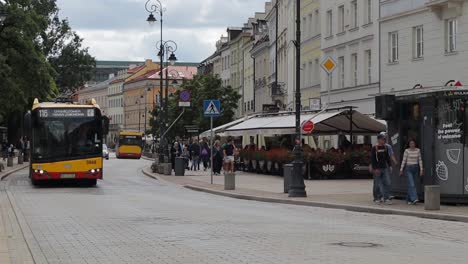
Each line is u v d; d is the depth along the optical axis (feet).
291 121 133.49
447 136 68.18
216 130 170.50
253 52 296.92
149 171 156.97
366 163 122.21
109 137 602.03
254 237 45.37
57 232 48.29
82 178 100.27
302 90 202.39
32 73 164.96
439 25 124.88
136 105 541.34
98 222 54.85
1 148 255.70
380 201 71.67
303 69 202.49
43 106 100.12
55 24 293.02
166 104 171.53
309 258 36.32
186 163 169.37
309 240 44.04
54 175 99.25
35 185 108.47
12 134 281.13
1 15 153.17
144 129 487.20
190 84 275.59
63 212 63.62
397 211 64.03
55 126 99.86
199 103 269.23
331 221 57.82
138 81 536.01
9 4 163.84
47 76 168.04
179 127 269.85
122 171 169.89
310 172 120.16
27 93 165.17
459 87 69.51
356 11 161.68
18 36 162.20
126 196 87.04
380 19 145.18
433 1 123.34
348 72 165.48
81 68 298.15
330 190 93.86
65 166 99.60
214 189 96.89
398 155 74.33
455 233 49.88
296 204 76.07
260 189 97.60
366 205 69.21
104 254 38.24
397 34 140.26
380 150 71.26
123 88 574.56
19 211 64.39
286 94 228.84
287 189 88.79
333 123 133.80
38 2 282.77
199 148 168.55
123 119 573.33
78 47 298.97
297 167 81.76
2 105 160.56
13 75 163.22
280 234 47.21
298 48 83.30
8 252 38.52
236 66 346.95
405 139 73.72
